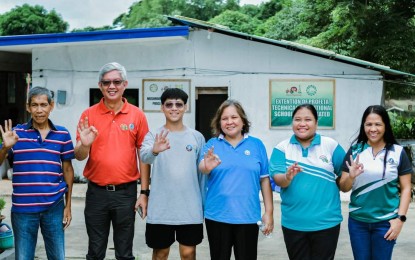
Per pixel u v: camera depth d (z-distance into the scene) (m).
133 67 11.85
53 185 4.28
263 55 11.37
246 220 4.09
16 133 4.23
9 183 12.07
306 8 18.42
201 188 4.46
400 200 3.97
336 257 6.34
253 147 4.22
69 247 6.77
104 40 11.29
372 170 3.93
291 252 4.07
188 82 11.62
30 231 4.29
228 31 10.99
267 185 4.27
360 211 4.00
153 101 11.76
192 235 4.43
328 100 11.28
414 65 15.70
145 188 4.65
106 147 4.47
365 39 16.44
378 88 11.19
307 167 3.99
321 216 3.95
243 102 11.48
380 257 3.98
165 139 4.04
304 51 11.19
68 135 4.41
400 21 15.95
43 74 12.33
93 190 4.52
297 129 4.01
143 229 7.86
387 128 3.99
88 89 12.09
